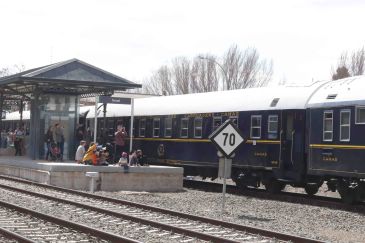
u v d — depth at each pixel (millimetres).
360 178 19359
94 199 20016
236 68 65875
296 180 22109
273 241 12500
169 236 12695
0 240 11547
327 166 20578
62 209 16938
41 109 30406
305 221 16438
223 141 16906
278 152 22797
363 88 19609
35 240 11656
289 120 22672
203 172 27703
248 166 24219
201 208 18922
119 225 14133
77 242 11594
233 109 25203
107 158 28906
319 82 22656
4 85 31281
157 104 30781
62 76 28203
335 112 20375
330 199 22766
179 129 28531
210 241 12148
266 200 21703
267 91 24203
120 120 33531
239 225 13867
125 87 29359
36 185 24609
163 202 20469
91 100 57781
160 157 29750
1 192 21312
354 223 16297
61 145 29516
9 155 36469
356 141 19359
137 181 24984
